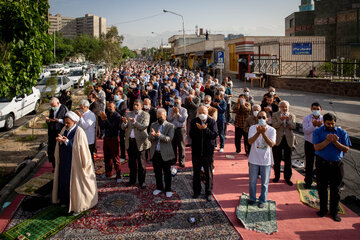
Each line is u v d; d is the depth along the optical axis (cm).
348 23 3020
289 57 2806
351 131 973
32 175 683
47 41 630
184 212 497
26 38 554
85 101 620
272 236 425
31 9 565
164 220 471
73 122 496
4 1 528
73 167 484
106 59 3581
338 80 1833
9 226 461
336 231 437
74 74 2598
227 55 3606
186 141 939
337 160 460
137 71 3022
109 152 636
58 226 455
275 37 2811
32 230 445
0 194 570
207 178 537
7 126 1088
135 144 583
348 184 608
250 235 428
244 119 788
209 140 530
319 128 475
